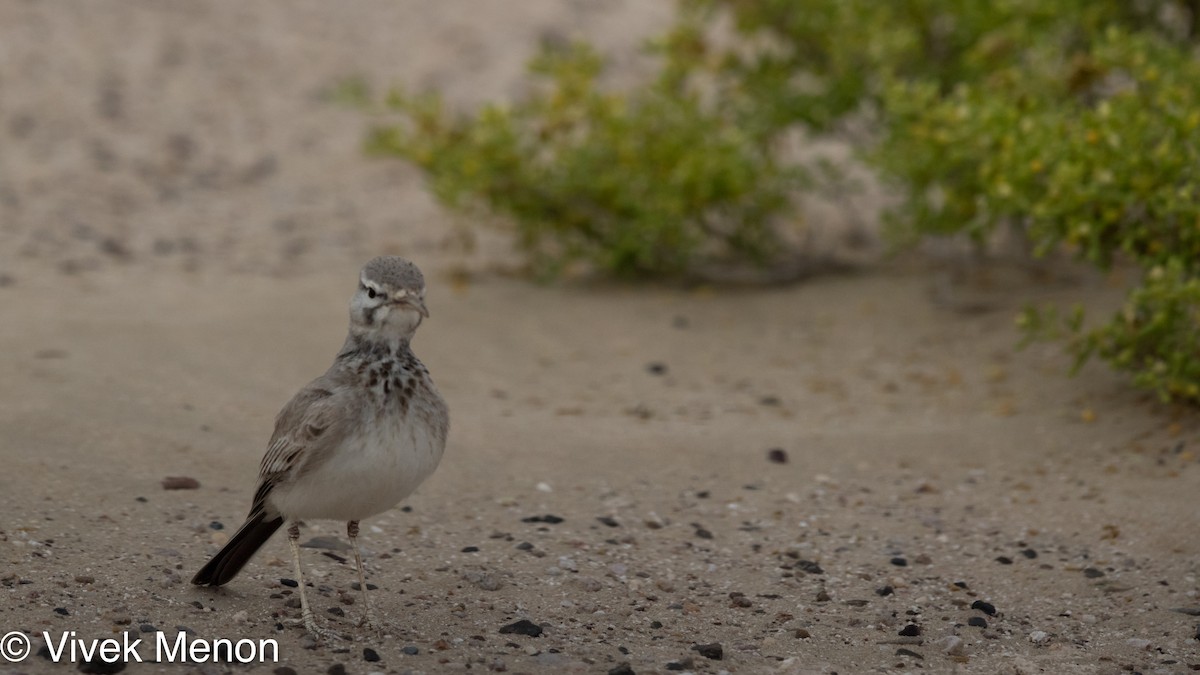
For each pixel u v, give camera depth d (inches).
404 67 1159.6
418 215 902.4
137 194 904.9
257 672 324.5
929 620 392.5
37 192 884.6
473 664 340.2
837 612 396.2
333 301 707.4
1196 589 410.9
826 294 745.6
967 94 634.2
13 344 580.1
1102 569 429.7
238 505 441.7
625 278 783.1
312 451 332.8
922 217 691.4
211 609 360.2
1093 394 585.0
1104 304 673.0
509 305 727.1
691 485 501.0
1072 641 378.9
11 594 354.6
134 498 434.0
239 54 1187.3
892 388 616.1
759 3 766.5
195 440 491.2
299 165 986.1
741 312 728.3
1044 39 682.8
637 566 423.2
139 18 1245.7
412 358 343.3
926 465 526.0
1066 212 548.1
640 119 754.2
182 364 584.4
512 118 771.4
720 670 349.4
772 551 443.5
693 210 751.7
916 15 749.9
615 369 645.9
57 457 452.8
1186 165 537.3
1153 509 469.4
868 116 813.2
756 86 778.8
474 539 436.1
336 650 342.6
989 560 438.6
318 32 1243.8
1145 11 748.0
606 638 366.9
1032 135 573.6
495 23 1262.3
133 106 1064.2
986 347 652.1
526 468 504.1
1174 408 559.5
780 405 599.5
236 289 727.1
